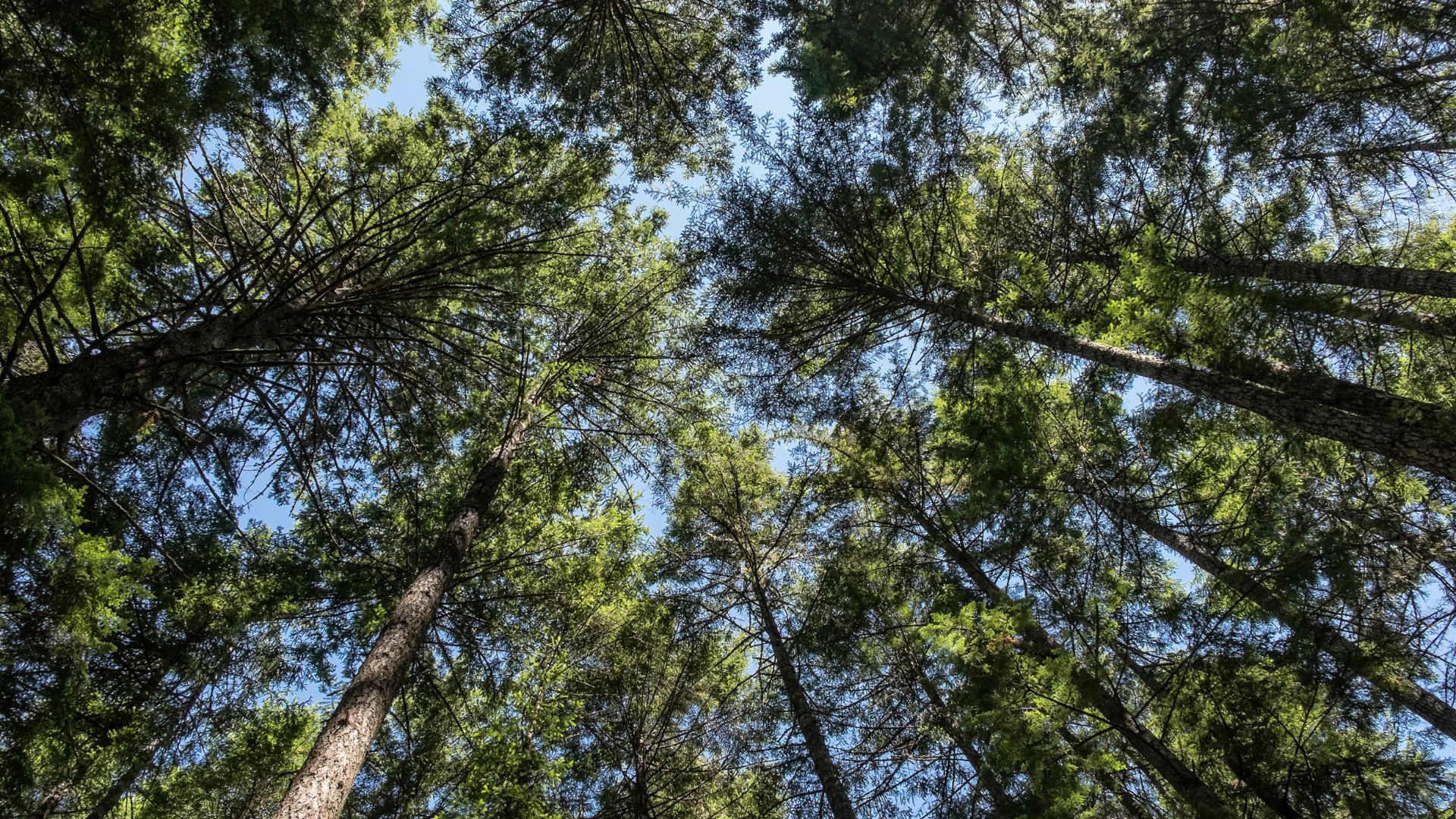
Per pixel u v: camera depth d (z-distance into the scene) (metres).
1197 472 6.23
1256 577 4.77
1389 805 4.30
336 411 7.62
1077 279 7.80
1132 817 5.62
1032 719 4.95
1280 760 4.62
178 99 4.36
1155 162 7.81
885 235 8.62
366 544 8.00
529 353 9.48
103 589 3.30
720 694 8.87
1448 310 6.64
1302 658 4.55
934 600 6.75
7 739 3.84
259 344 5.95
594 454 9.63
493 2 8.71
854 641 7.44
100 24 4.05
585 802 7.08
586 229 9.45
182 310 5.29
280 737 6.62
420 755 7.39
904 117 7.95
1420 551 4.66
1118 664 5.52
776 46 9.26
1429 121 6.79
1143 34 8.16
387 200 6.76
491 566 7.57
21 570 3.37
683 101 9.30
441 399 8.68
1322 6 6.45
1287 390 5.13
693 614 8.92
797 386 9.21
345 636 7.48
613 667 7.61
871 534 8.34
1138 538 6.28
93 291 5.14
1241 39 7.60
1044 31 8.58
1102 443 6.41
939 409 7.74
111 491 6.50
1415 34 6.40
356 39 7.84
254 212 7.10
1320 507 5.51
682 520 10.43
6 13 3.85
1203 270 7.50
